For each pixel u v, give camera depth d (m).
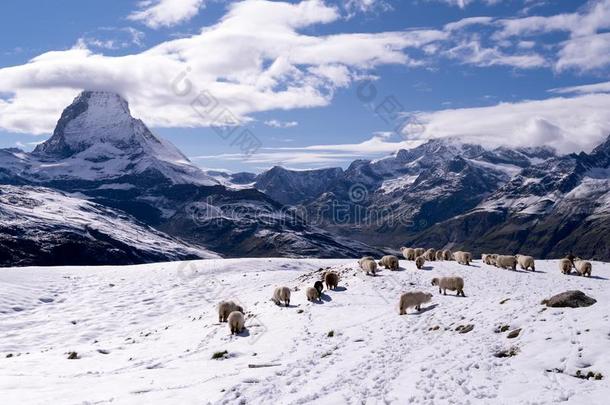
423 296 26.55
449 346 19.19
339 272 42.97
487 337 19.09
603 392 12.91
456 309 24.36
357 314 28.55
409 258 50.50
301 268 69.69
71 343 36.25
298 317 29.62
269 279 54.06
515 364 15.82
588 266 39.62
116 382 19.62
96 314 44.00
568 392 13.18
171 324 37.53
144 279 57.59
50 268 61.62
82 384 19.66
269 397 16.27
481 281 37.31
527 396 13.45
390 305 30.12
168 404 16.02
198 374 19.98
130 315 43.56
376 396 15.31
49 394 18.06
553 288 34.28
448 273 40.28
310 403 15.28
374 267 40.09
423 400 14.30
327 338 24.33
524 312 20.25
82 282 55.41
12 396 17.88
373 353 20.39
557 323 17.89
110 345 31.41
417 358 18.61
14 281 52.44
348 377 17.47
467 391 14.48
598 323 16.84
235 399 16.25
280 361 21.05
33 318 42.47
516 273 40.84
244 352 23.56
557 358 15.32
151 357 25.27
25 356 28.78
